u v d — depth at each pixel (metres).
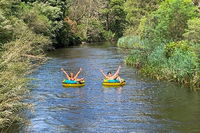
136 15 60.06
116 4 78.88
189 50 22.39
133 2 60.94
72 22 65.94
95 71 27.48
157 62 24.88
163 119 14.09
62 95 18.75
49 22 47.41
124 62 32.53
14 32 22.12
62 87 20.97
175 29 30.14
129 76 24.59
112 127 13.16
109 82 21.44
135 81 22.61
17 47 14.07
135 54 30.45
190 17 30.22
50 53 44.06
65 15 66.62
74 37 64.25
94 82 22.73
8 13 27.77
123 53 41.97
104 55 40.16
